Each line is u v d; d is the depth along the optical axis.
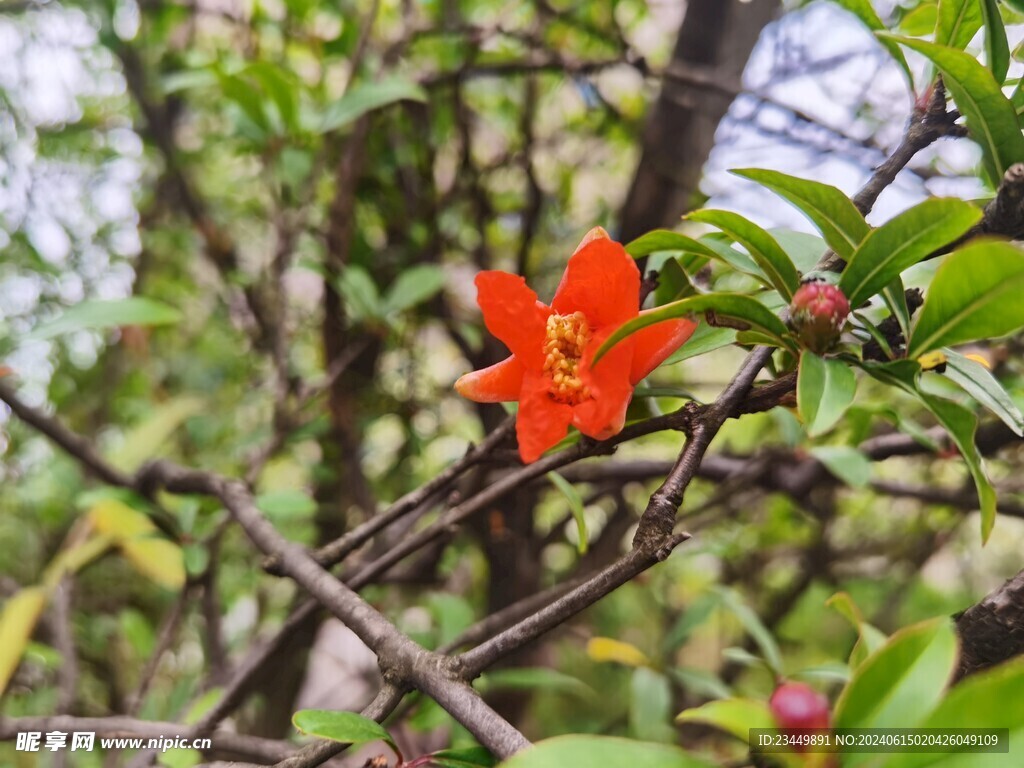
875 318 0.26
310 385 0.46
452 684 0.19
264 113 0.39
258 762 0.31
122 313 0.31
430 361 0.54
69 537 0.46
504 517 0.45
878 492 0.42
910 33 0.27
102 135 0.55
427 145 0.48
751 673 0.57
